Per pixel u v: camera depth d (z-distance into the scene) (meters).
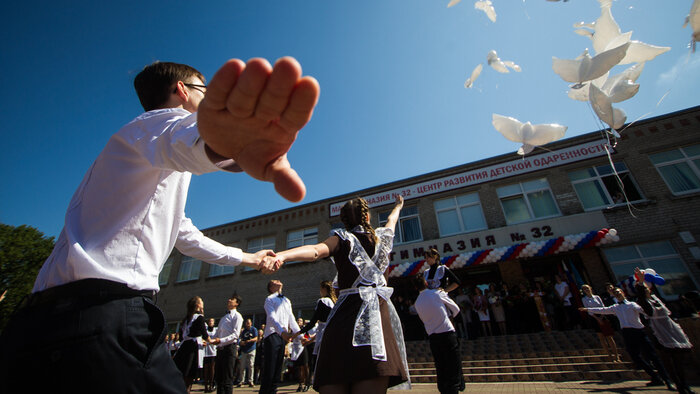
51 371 0.76
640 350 5.75
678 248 9.76
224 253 1.56
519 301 10.25
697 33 0.90
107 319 0.83
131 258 0.93
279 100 0.48
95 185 0.96
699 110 11.06
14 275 20.00
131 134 0.94
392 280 12.97
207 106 0.54
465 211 13.08
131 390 0.83
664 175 10.87
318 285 13.69
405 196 14.20
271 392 4.39
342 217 1.99
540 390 5.80
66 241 0.93
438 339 3.88
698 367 6.16
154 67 1.26
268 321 4.77
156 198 1.01
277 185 0.57
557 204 11.75
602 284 10.15
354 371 1.33
